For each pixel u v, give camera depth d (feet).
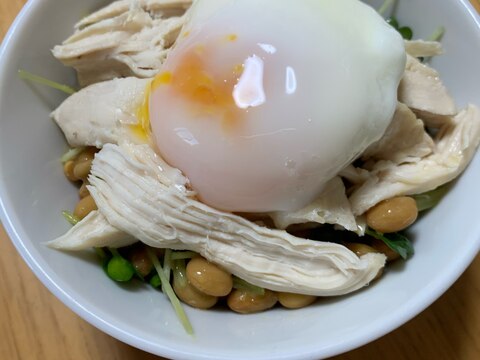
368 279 0.33
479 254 0.38
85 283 0.32
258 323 0.33
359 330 0.29
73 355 0.38
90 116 0.36
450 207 0.34
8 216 0.32
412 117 0.34
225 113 0.30
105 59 0.37
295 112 0.30
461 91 0.37
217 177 0.31
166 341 0.29
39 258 0.31
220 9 0.32
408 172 0.35
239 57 0.30
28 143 0.35
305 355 0.28
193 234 0.33
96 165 0.34
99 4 0.39
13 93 0.35
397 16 0.40
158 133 0.32
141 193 0.32
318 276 0.33
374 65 0.31
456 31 0.37
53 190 0.36
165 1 0.37
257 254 0.33
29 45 0.36
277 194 0.31
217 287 0.33
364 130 0.31
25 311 0.39
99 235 0.33
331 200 0.33
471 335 0.37
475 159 0.35
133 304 0.33
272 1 0.31
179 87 0.31
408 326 0.37
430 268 0.32
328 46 0.30
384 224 0.33
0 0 0.44
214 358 0.28
